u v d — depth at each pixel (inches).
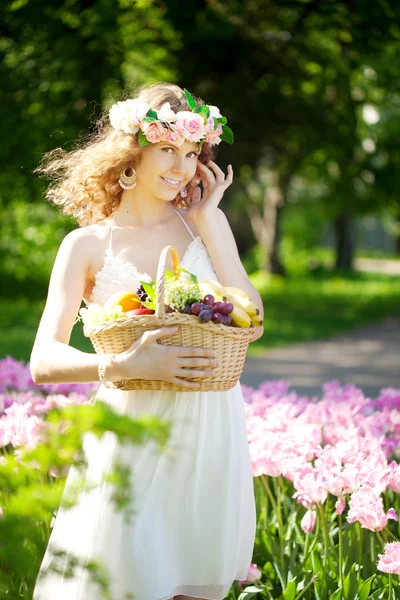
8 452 225.6
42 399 227.5
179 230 168.2
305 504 182.1
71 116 727.7
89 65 725.3
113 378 141.4
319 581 171.2
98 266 159.0
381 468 187.2
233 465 154.1
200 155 173.0
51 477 173.9
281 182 1318.9
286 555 189.3
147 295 147.3
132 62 746.2
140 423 98.6
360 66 778.8
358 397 255.4
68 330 154.5
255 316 148.4
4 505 124.6
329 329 822.5
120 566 144.3
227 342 140.9
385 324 901.2
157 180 160.4
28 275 1083.3
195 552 150.5
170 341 139.6
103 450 149.1
